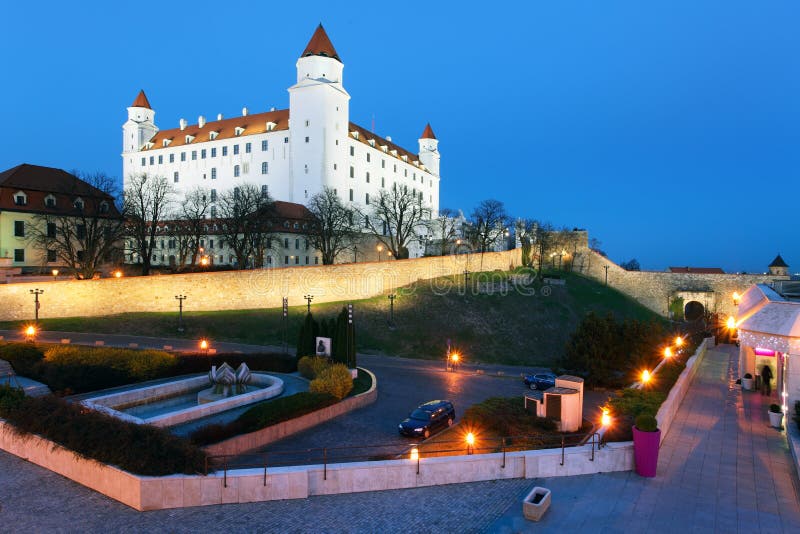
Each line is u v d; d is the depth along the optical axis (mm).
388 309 60875
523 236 110188
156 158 108375
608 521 12016
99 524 12266
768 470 14742
